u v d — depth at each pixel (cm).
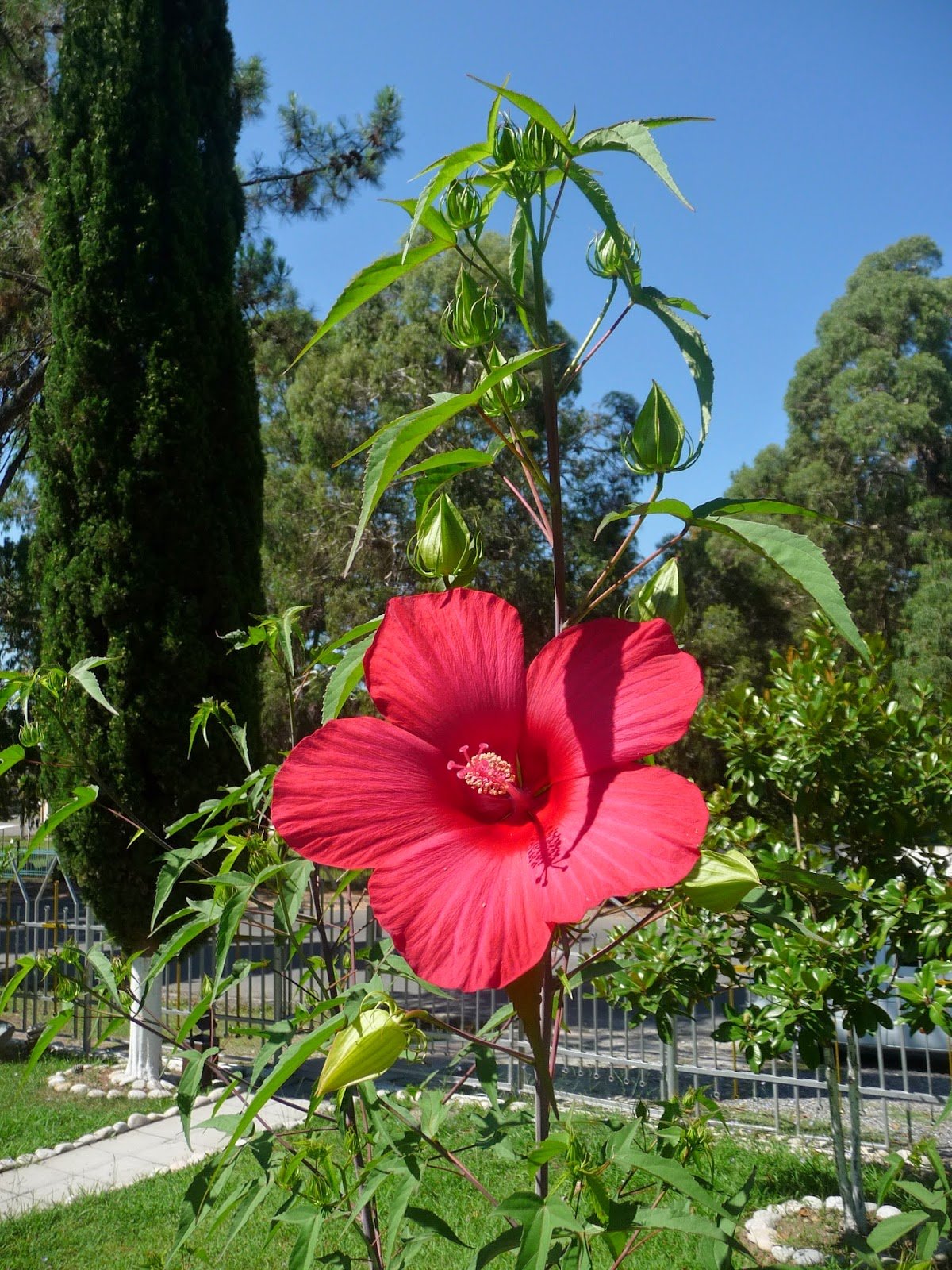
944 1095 695
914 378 2375
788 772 475
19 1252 432
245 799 215
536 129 120
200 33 743
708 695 1930
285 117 1226
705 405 118
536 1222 113
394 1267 153
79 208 695
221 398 718
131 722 635
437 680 117
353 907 212
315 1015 173
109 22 703
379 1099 177
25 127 1124
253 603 714
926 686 526
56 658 667
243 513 716
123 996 198
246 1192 177
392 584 1659
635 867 94
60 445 679
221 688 676
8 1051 785
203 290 712
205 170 738
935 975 384
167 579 664
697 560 2189
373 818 108
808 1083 597
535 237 127
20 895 1168
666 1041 445
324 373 1755
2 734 913
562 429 1738
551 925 96
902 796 466
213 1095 650
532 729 114
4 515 1631
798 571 111
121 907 639
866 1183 514
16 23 1083
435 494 143
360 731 113
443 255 1736
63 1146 574
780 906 130
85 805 201
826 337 2586
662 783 99
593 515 1777
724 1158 544
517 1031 641
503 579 1608
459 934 97
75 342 676
